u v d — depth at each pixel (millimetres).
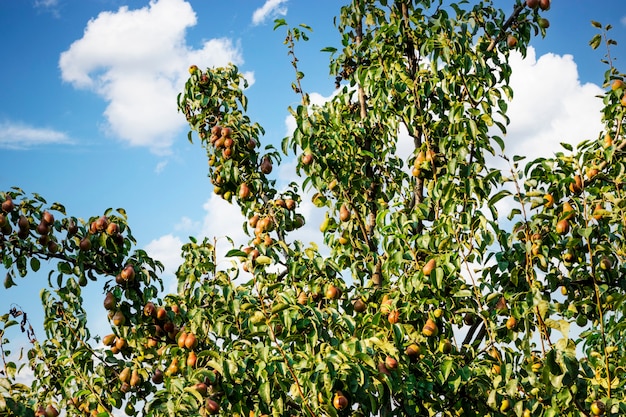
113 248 5512
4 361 5027
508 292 5289
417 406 4953
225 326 5504
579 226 5133
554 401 4457
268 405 4324
